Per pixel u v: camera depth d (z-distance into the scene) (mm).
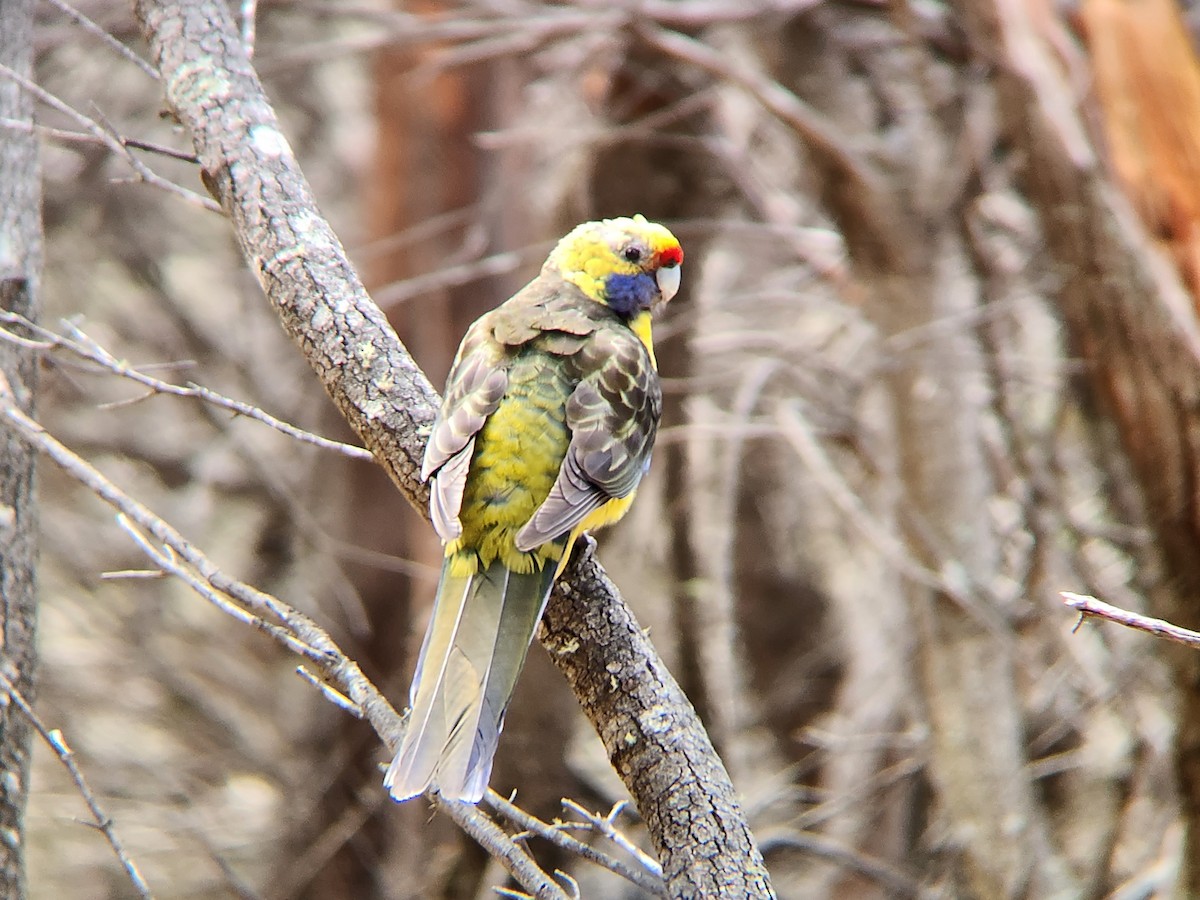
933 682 12820
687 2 13977
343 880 16172
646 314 8266
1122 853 13336
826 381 16062
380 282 16828
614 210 15172
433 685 6023
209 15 7156
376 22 16688
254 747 18641
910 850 14633
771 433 13961
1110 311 10234
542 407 6930
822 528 17016
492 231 16641
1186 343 10039
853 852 13805
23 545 7191
